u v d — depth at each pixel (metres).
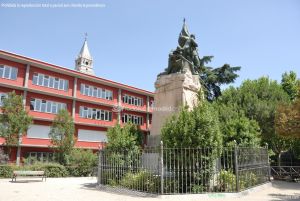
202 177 10.12
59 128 29.38
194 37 16.06
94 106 39.12
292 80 29.98
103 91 40.56
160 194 9.70
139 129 14.59
